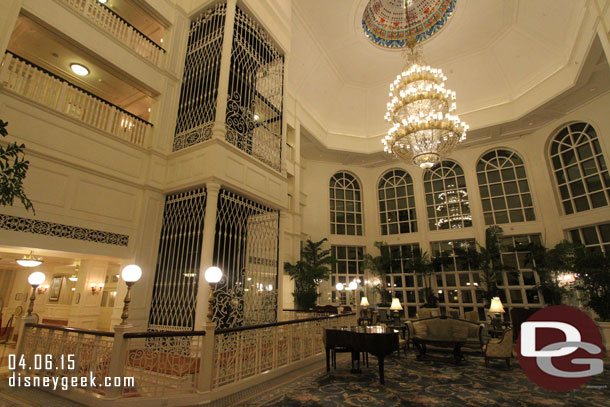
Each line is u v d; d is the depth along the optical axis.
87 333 4.00
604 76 9.20
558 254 9.98
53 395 4.00
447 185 14.09
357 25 11.31
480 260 11.53
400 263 13.55
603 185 10.04
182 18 7.77
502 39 11.27
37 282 5.00
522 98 11.42
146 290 6.00
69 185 5.26
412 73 8.10
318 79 12.88
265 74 8.05
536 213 11.92
